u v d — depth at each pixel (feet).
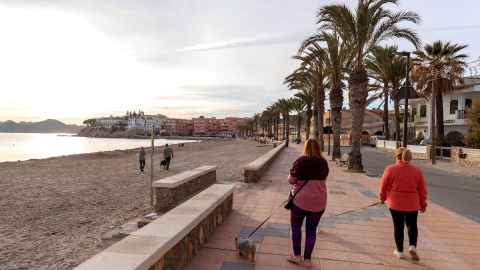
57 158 98.12
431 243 14.96
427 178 44.21
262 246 13.92
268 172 43.09
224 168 59.16
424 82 83.05
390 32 46.14
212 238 14.80
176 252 10.60
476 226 18.19
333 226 17.31
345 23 45.60
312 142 12.03
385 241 14.90
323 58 65.16
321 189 11.71
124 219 24.00
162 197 21.97
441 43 81.71
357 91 45.75
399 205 12.55
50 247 18.01
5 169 64.59
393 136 160.15
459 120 92.58
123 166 71.61
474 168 55.88
